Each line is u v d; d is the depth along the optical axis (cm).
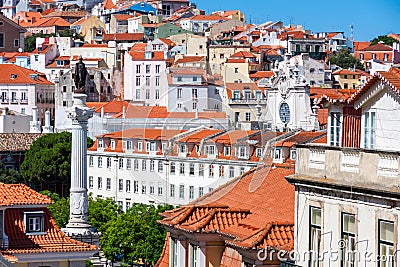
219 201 6172
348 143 5162
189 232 5981
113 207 16750
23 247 8262
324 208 5131
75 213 10756
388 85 4906
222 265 5922
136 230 15562
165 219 6325
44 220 8475
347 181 5009
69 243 8450
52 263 8375
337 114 5238
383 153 4800
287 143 6216
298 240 5322
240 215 5994
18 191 8488
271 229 5541
